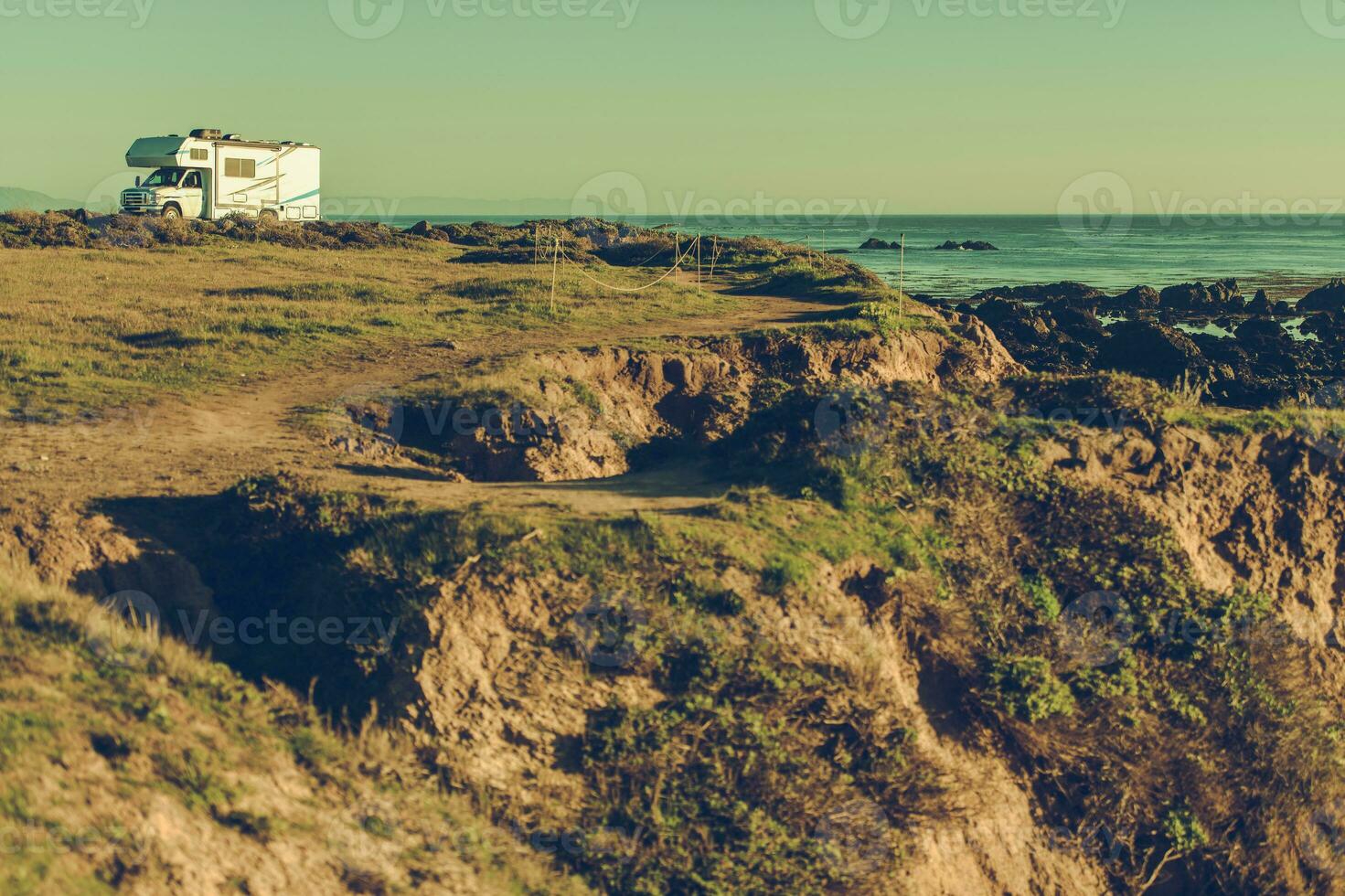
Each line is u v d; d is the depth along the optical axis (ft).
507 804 40.73
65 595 44.96
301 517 51.55
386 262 152.56
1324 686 57.26
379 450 67.05
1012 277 267.80
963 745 48.19
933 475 57.31
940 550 53.36
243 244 162.30
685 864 40.27
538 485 60.08
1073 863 46.96
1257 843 48.75
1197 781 49.01
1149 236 520.42
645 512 51.98
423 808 39.50
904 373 91.66
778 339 89.81
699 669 44.52
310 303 107.45
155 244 155.74
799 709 44.70
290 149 186.70
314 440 66.39
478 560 46.14
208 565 50.83
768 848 41.14
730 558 47.93
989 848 45.09
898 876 42.09
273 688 43.29
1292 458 62.80
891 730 45.44
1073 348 138.41
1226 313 200.75
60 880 30.07
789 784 42.75
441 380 76.69
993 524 55.47
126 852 31.94
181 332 91.25
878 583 50.37
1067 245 431.43
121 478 57.21
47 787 32.78
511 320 101.45
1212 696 52.16
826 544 50.78
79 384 75.82
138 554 49.80
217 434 66.90
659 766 42.11
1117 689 50.83
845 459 57.77
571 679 43.75
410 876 36.42
